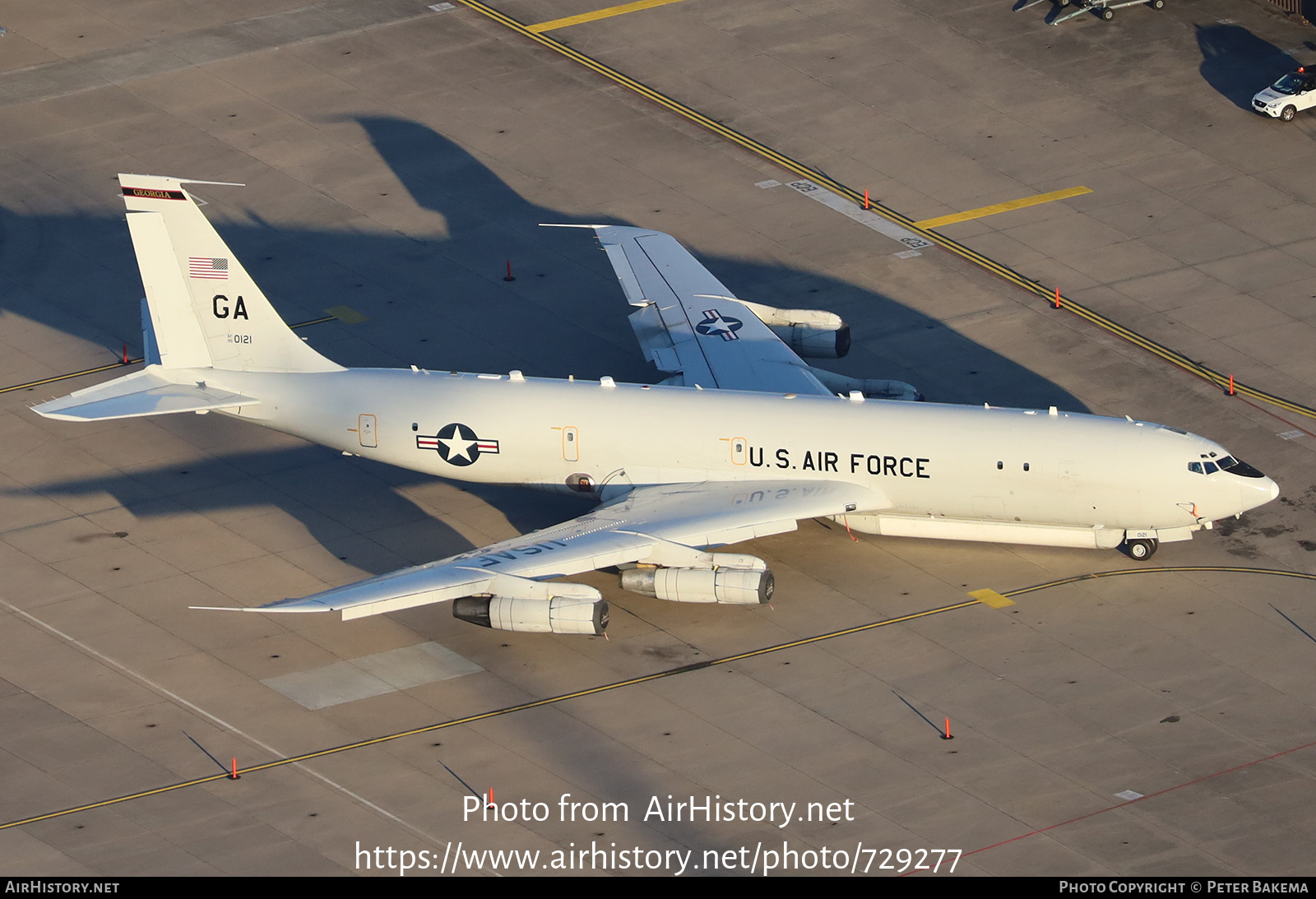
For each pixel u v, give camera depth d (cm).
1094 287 10262
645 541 7812
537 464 8438
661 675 7612
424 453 8481
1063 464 7988
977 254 10556
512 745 7225
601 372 9619
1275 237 10638
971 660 7662
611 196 11069
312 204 10950
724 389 8894
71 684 7538
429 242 10662
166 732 7294
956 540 8475
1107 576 8194
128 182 8269
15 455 8956
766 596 7769
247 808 6912
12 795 6962
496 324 10006
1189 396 9400
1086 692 7469
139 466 8931
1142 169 11244
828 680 7562
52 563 8244
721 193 11100
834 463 8188
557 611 7500
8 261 10400
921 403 8325
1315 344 9775
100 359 9638
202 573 8200
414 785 7019
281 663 7681
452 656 7744
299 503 8712
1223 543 8394
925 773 7056
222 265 8381
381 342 9838
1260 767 7056
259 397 8525
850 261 10506
